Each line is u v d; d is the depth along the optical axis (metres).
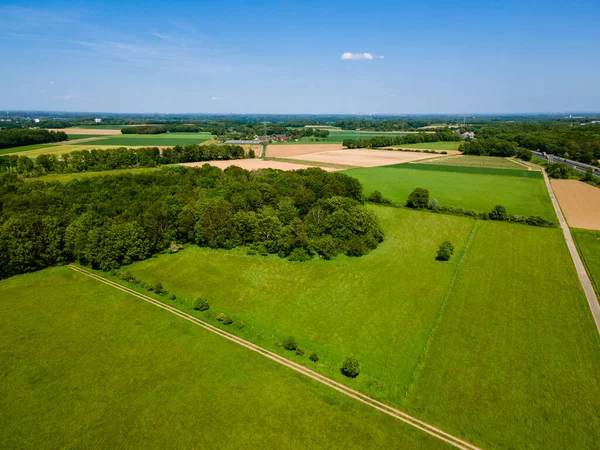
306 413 34.72
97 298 56.22
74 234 68.88
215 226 76.62
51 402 35.88
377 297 56.31
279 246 73.25
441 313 51.56
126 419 33.94
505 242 77.94
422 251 74.12
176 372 40.03
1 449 30.86
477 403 35.91
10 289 59.09
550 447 31.22
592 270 64.12
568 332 46.97
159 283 57.94
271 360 42.28
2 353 42.97
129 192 91.75
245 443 31.52
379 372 40.44
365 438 32.09
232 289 59.31
